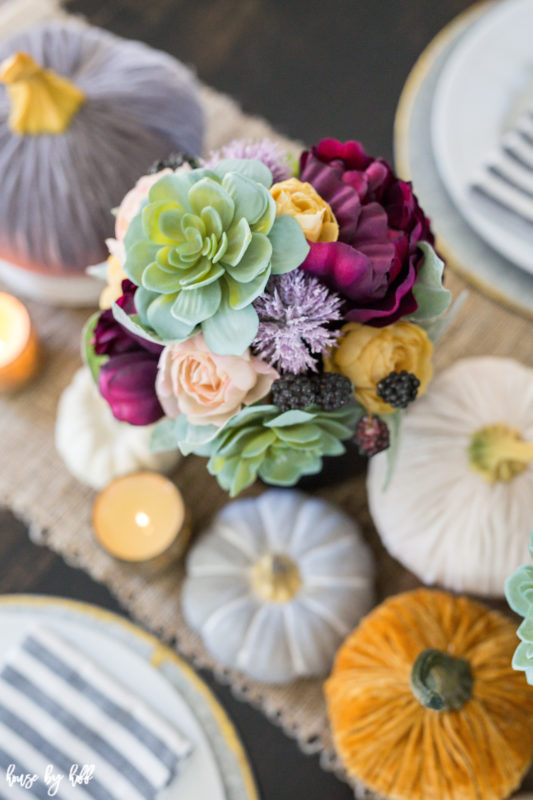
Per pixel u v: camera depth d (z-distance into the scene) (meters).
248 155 0.63
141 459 0.84
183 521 0.80
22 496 0.86
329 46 0.98
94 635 0.81
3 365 0.84
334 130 0.95
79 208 0.80
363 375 0.63
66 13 1.00
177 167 0.65
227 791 0.78
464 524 0.75
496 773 0.69
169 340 0.60
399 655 0.71
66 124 0.80
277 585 0.77
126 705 0.79
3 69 0.77
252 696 0.80
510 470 0.75
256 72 0.98
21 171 0.80
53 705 0.79
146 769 0.77
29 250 0.82
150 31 1.00
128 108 0.81
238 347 0.59
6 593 0.84
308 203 0.60
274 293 0.60
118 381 0.64
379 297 0.62
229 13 1.00
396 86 0.97
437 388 0.78
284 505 0.81
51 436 0.88
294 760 0.79
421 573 0.78
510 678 0.71
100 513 0.81
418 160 0.90
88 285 0.87
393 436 0.67
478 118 0.88
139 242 0.59
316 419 0.63
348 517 0.82
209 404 0.61
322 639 0.78
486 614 0.74
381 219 0.61
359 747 0.71
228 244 0.58
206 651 0.81
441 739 0.69
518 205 0.83
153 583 0.83
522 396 0.77
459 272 0.87
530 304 0.86
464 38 0.93
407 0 0.99
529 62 0.89
